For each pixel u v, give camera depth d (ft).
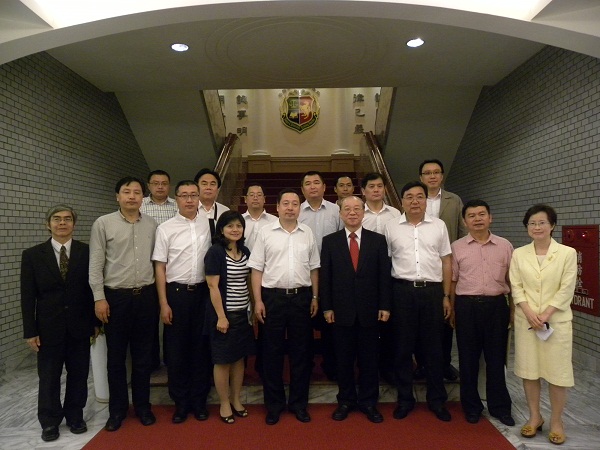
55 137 16.88
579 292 14.24
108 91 21.11
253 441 9.59
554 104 15.66
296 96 34.17
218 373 10.29
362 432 9.94
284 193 10.53
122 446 9.45
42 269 9.62
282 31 14.96
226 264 10.29
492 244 10.46
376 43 15.99
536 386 9.71
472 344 10.44
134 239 10.24
